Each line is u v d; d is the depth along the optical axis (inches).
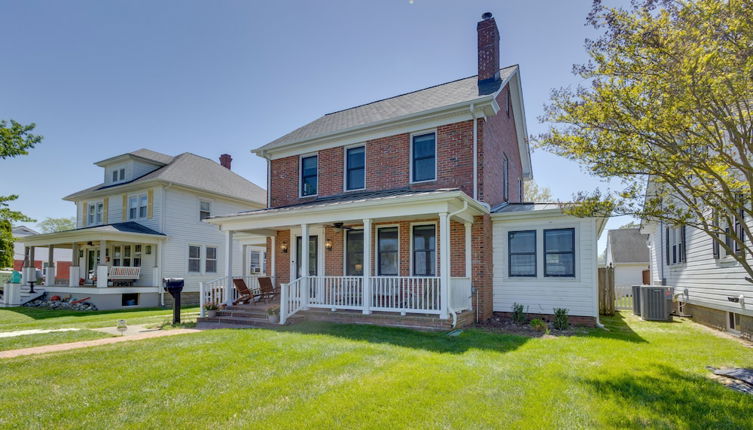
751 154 238.4
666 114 214.5
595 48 234.1
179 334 333.7
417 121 473.4
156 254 759.1
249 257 944.3
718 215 247.4
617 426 146.8
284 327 377.4
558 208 413.1
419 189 465.1
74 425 149.8
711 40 195.3
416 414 157.0
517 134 670.5
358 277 410.0
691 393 179.6
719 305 384.5
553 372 212.5
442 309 352.5
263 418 154.9
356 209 400.5
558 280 417.1
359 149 525.3
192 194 825.5
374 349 261.9
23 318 525.3
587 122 244.2
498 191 512.7
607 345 289.0
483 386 189.2
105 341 302.8
